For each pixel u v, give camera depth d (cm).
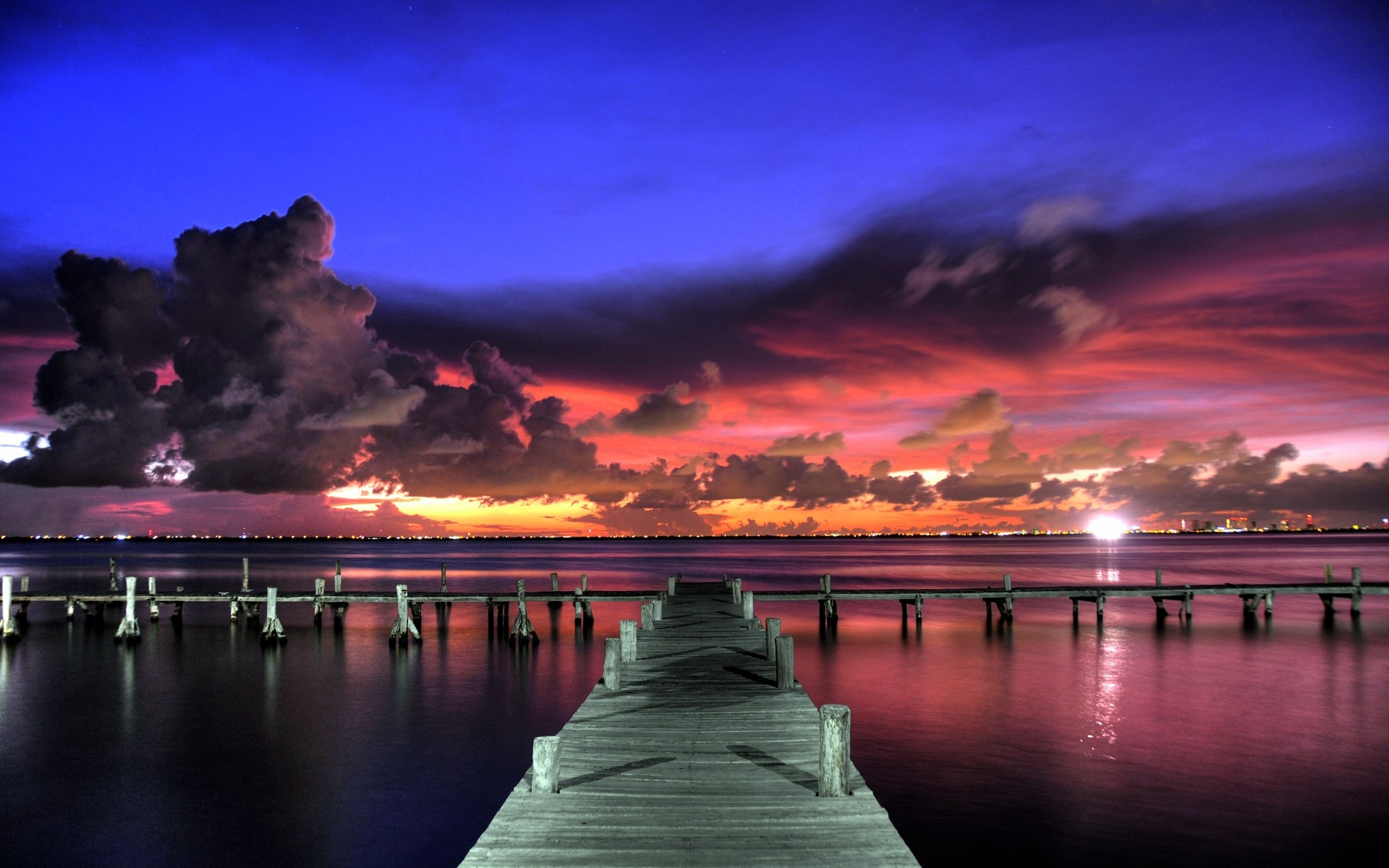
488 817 1762
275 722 2506
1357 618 4862
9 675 3269
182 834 1677
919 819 1709
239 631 4494
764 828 998
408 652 3812
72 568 11481
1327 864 1512
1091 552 17212
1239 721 2439
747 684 1823
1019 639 4122
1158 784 1902
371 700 2803
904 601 4756
